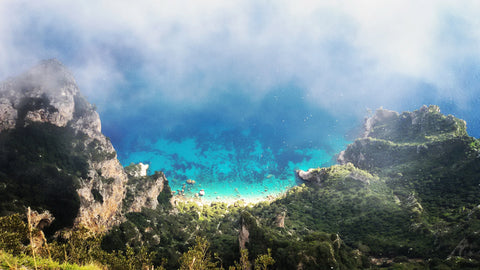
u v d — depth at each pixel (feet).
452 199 472.03
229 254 379.96
